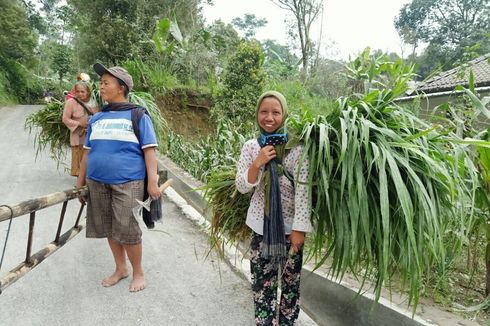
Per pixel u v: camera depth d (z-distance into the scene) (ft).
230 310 7.47
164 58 36.78
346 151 5.36
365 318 6.72
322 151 5.53
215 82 35.60
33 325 6.58
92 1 42.50
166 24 34.45
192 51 38.42
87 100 14.21
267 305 6.15
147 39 39.55
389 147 5.33
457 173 5.61
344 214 5.37
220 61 40.24
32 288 7.79
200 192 15.10
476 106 7.26
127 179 7.26
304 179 5.50
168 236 11.30
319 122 5.86
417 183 5.18
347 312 7.06
